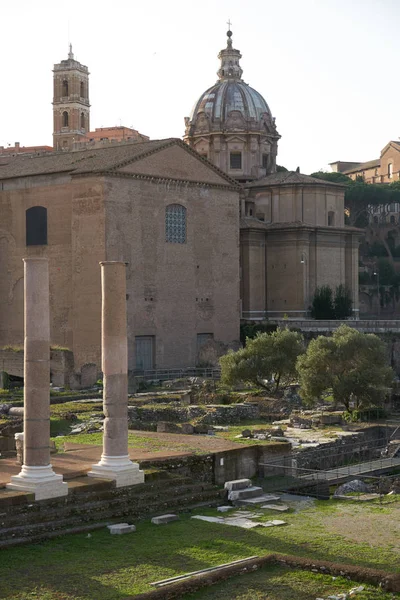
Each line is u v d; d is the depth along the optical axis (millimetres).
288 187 133000
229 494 45094
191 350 112438
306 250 129250
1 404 73625
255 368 84000
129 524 39312
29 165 116250
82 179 104812
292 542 37062
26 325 39812
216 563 34156
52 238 109500
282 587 31375
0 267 114750
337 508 43875
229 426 69938
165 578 32406
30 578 32219
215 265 115875
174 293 110438
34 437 39250
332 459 60094
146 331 106938
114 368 42688
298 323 117500
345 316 130125
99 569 33312
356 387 74438
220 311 116312
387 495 47781
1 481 40781
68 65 186000
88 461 47062
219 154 142875
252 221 130500
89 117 191750
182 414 72812
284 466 51469
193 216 113188
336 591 30984
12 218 113250
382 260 175750
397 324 110938
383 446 65000
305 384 75812
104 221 102938
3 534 36094
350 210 184500
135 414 70562
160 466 46562
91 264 104062
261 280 130375
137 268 106125
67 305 107875
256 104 145000
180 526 39438
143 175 106562
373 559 34812
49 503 38656
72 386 92750
